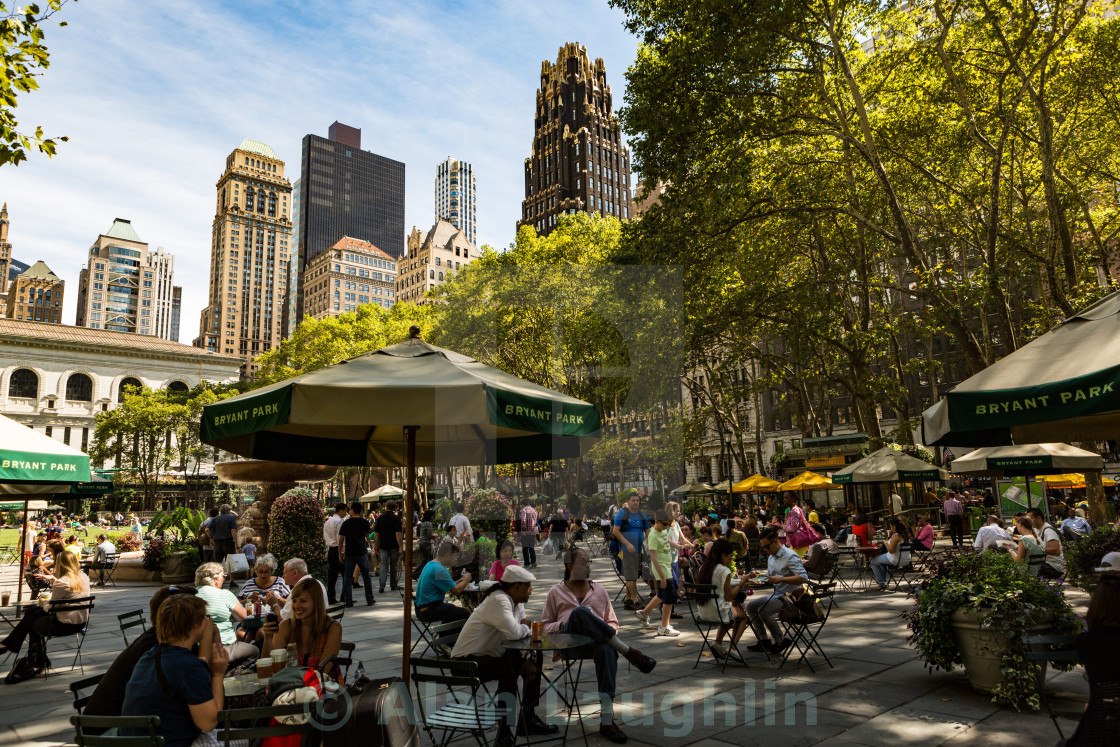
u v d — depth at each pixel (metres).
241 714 3.67
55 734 5.66
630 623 10.00
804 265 30.08
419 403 4.27
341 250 162.62
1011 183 21.58
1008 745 4.72
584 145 100.50
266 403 4.42
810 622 7.38
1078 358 4.33
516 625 5.22
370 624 10.55
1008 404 4.32
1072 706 5.50
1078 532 14.71
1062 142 20.34
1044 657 4.63
